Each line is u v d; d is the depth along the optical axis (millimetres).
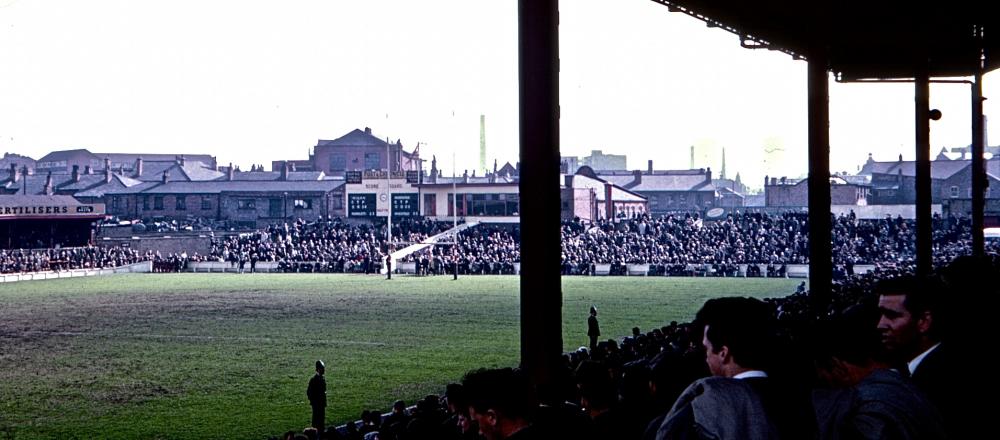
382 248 108812
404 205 125500
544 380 17922
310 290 75438
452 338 43844
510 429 6059
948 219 106750
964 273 7168
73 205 119438
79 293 73938
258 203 150875
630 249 100688
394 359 37250
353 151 199750
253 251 109938
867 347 5734
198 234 127375
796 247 97750
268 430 24656
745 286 76438
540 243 18406
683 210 172250
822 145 39312
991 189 144500
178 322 51812
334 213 148875
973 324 6465
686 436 5238
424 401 15219
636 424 7516
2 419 26141
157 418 26172
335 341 43094
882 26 36750
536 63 18375
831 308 26703
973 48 41219
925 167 42719
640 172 175500
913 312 6648
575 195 121750
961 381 6270
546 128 18391
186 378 33031
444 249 109062
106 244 120625
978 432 6176
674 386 7961
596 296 66875
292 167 195625
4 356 38844
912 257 91875
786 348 5645
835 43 39156
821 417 5602
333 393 30016
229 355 38812
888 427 5273
